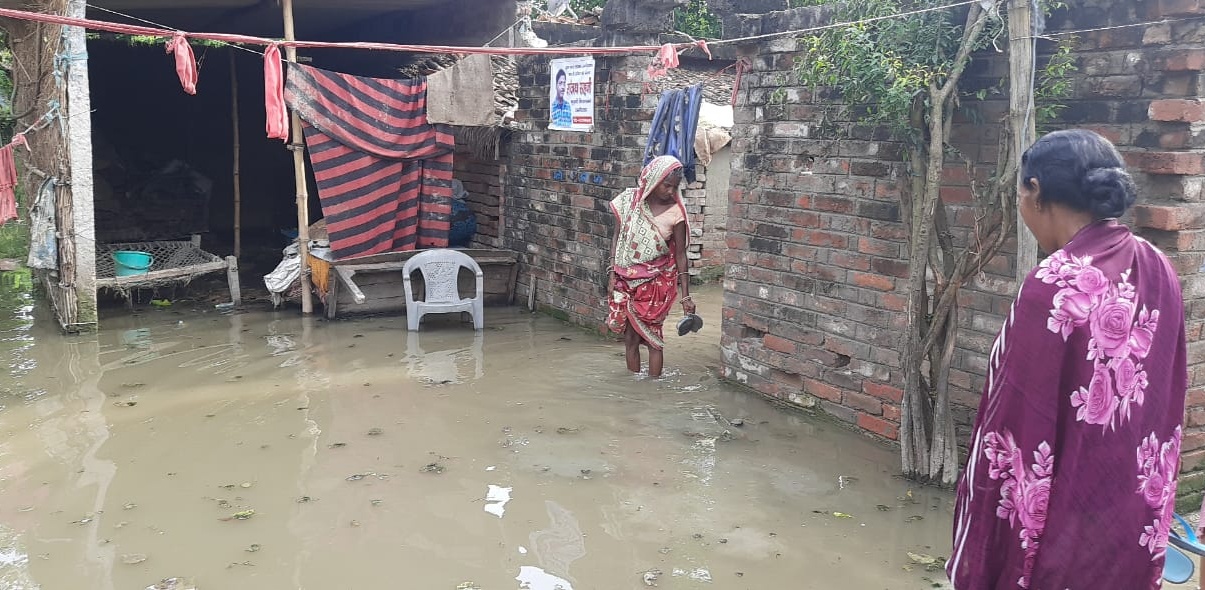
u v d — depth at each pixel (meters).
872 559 3.81
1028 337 1.96
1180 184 3.83
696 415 5.68
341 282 8.27
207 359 6.90
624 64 7.24
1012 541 2.01
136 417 5.57
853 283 5.29
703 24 13.11
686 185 9.94
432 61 10.82
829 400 5.54
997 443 2.01
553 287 8.53
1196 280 3.97
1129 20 3.90
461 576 3.67
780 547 3.92
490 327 8.13
